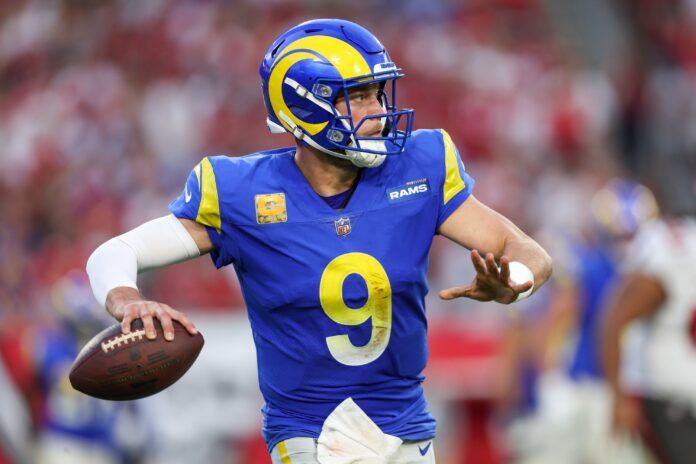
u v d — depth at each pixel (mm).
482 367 25562
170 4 47781
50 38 48469
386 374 11148
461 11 48281
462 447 25453
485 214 11281
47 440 22797
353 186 11047
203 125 41969
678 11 51312
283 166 11086
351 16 47500
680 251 18312
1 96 46938
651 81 45438
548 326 23141
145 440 23359
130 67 45469
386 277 10812
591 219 30094
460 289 10312
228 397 25062
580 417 22516
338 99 10820
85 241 35938
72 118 43344
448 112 43000
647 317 18797
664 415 18734
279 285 10898
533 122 41844
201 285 30141
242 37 45656
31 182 40938
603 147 41781
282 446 11242
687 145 43031
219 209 10930
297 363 11039
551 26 48469
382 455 11094
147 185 38938
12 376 23219
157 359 10242
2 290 33156
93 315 22797
